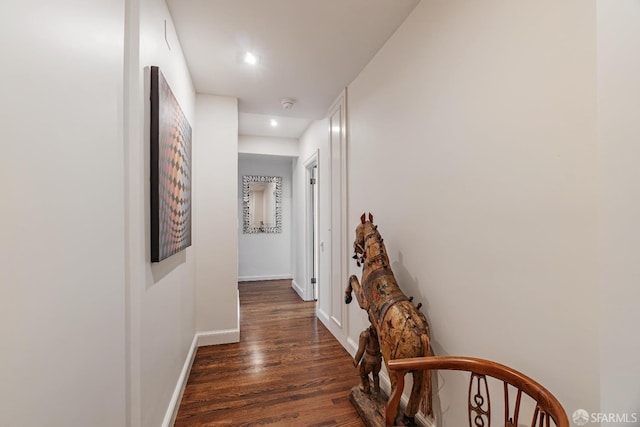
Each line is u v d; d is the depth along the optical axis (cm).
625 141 79
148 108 120
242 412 172
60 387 62
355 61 214
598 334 77
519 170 99
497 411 108
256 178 545
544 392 80
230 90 263
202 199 270
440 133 139
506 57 104
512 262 102
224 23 170
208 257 271
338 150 275
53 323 60
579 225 81
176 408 168
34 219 55
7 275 48
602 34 77
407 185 166
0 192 47
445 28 135
